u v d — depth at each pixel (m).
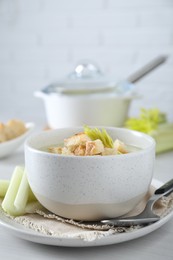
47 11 1.76
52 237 0.57
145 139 0.71
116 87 1.15
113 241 0.57
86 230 0.61
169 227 0.67
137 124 1.06
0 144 0.93
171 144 1.00
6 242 0.64
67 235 0.58
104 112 1.10
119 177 0.61
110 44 1.69
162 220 0.62
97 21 1.69
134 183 0.63
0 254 0.60
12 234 0.66
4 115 1.43
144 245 0.62
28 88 1.86
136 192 0.64
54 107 1.12
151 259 0.58
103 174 0.60
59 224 0.63
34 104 1.87
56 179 0.62
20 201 0.67
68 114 1.10
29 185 0.68
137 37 1.64
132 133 0.73
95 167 0.60
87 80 1.15
